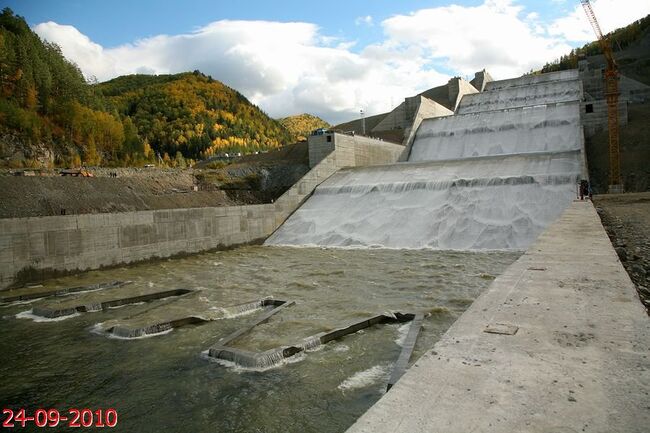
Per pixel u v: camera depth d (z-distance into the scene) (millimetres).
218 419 10703
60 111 97500
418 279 24078
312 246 38688
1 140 83500
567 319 6133
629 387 4148
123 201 41594
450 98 91375
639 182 44469
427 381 4438
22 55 98062
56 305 21312
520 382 4336
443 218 36781
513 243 32344
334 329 15992
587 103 52875
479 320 6246
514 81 103750
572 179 37062
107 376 13289
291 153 59656
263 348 14680
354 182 47969
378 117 91000
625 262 13102
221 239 39344
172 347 15453
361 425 3686
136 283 26578
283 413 10852
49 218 27844
